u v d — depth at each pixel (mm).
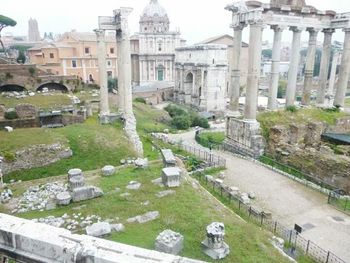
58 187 18672
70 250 6523
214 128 61406
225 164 30328
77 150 28125
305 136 33469
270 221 19656
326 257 16266
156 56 108250
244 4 33281
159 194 17766
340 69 39406
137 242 13078
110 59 92438
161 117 63625
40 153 25906
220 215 16031
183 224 14773
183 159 30859
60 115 37625
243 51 99375
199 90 85875
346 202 22344
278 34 35906
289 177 27359
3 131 30734
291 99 39000
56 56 83500
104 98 35625
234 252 12953
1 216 7699
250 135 33344
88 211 15852
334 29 39031
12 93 50844
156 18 114312
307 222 20172
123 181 19578
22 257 6941
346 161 25844
